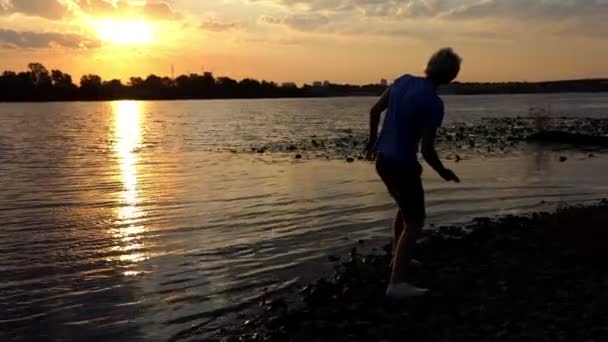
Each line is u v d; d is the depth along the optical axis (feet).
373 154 22.91
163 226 37.47
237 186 54.44
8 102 630.33
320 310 22.12
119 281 26.58
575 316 20.08
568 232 30.73
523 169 65.62
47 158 83.87
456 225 36.76
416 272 25.66
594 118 183.32
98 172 67.00
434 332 19.38
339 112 284.41
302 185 54.49
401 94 21.48
